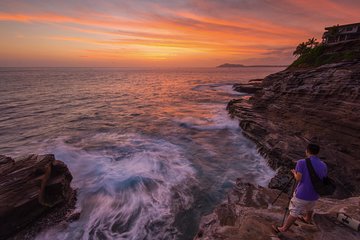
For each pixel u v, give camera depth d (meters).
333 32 39.97
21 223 8.09
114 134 20.22
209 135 20.05
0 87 58.12
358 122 12.24
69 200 9.88
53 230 8.31
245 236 4.80
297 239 4.26
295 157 12.58
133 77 132.38
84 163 13.72
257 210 6.60
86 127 22.55
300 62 38.47
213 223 6.89
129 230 8.37
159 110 31.95
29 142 17.77
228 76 142.38
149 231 8.35
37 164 10.01
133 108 33.50
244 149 16.72
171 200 10.26
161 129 21.95
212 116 27.62
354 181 10.28
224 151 16.31
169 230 8.45
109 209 9.52
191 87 69.00
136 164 13.66
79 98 42.72
